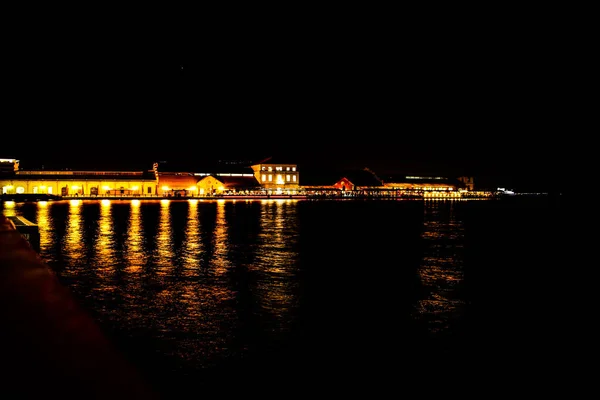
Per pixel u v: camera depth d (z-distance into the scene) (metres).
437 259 20.30
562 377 8.16
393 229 33.88
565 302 13.11
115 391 1.12
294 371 8.18
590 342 9.78
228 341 9.49
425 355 9.05
